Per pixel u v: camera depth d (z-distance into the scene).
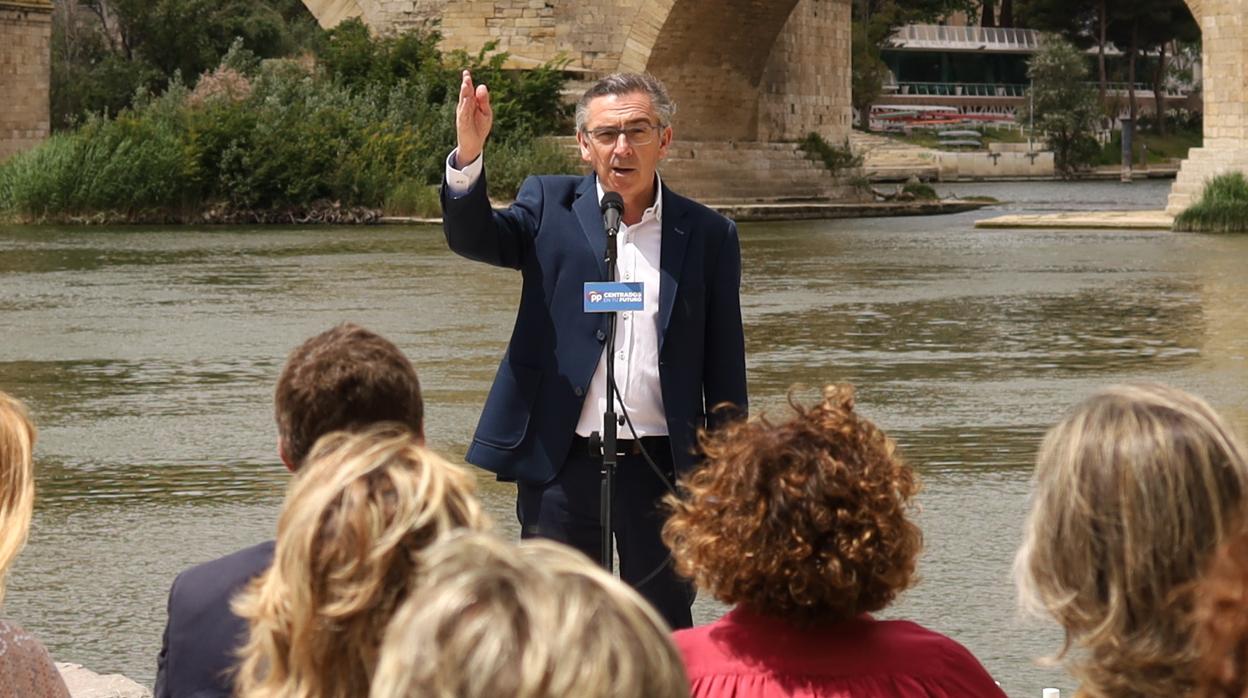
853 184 58.28
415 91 49.06
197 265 29.38
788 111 58.53
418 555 3.06
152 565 8.89
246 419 13.51
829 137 61.28
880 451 3.60
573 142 49.50
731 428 3.72
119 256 31.62
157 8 72.69
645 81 5.79
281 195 45.38
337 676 3.12
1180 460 2.94
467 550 2.14
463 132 5.64
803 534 3.48
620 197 5.71
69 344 18.25
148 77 71.31
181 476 11.27
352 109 47.84
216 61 73.56
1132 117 108.69
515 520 9.87
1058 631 7.46
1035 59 103.69
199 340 18.56
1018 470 11.10
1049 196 68.25
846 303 22.56
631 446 5.80
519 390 5.83
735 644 3.63
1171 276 26.38
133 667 7.12
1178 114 118.44
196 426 13.20
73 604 8.13
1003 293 23.84
